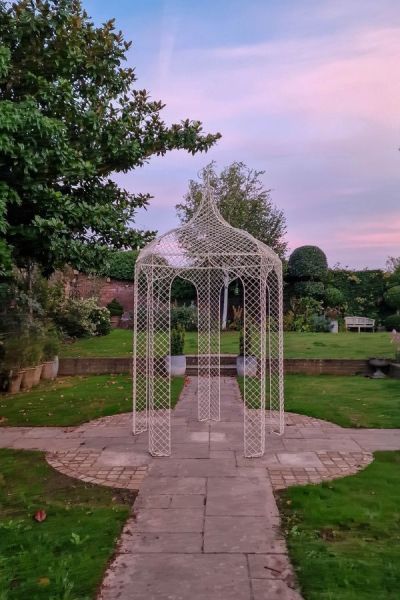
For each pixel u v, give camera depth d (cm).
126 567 313
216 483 473
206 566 313
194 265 824
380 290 2148
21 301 1159
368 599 269
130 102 820
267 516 394
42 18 662
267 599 275
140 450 589
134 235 757
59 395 937
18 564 314
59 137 580
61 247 618
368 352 1331
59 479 491
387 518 385
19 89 693
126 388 1002
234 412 799
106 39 737
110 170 802
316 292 2061
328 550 331
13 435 666
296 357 1248
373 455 562
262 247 611
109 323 1758
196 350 1377
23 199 602
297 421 728
